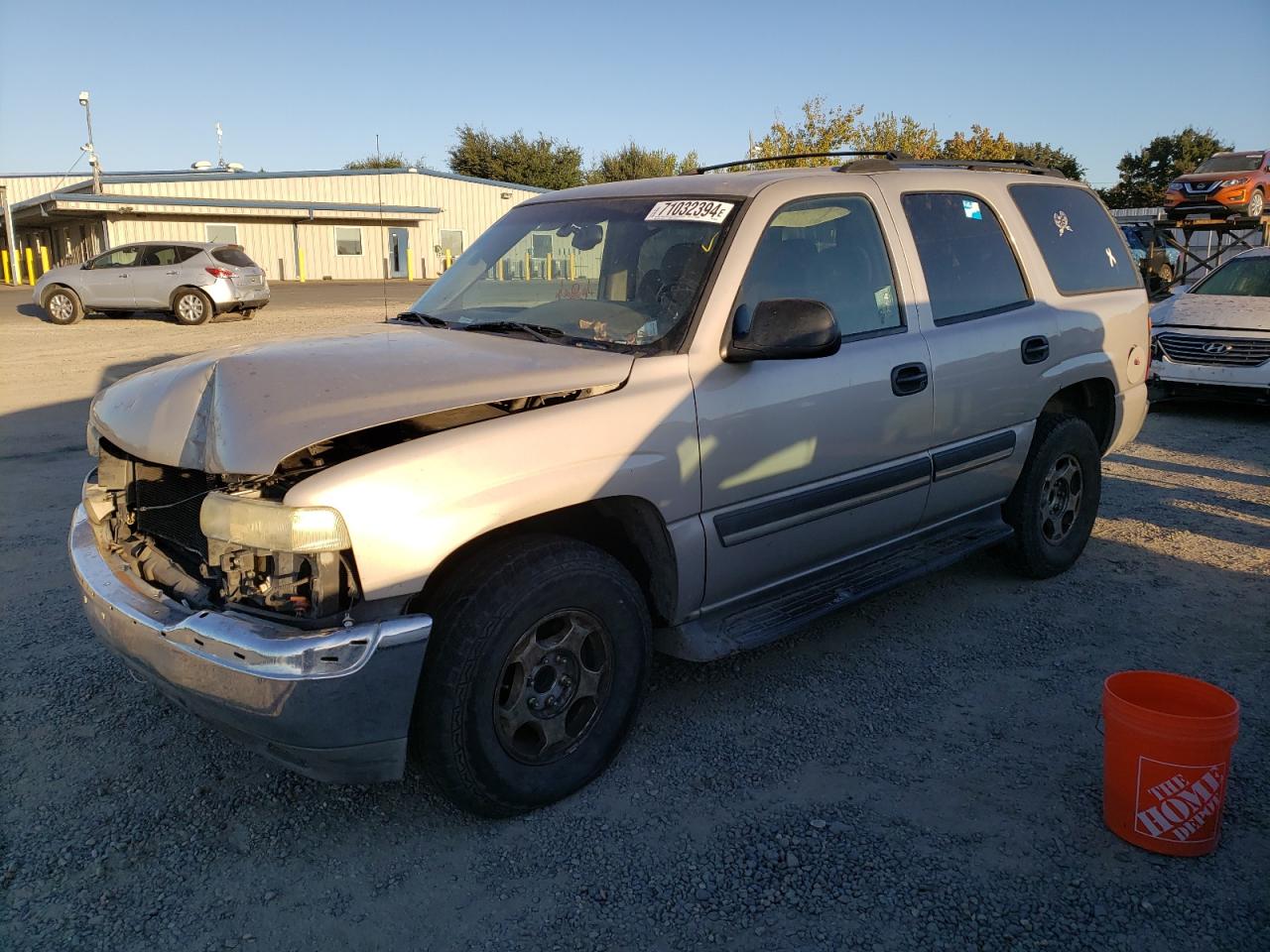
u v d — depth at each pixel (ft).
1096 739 11.16
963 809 9.78
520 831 9.50
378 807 9.94
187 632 8.55
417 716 9.02
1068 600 15.33
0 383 39.17
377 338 11.16
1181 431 28.89
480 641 8.84
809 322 10.13
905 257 13.03
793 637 14.05
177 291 63.46
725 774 10.46
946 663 13.12
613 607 9.92
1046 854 9.07
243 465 8.21
